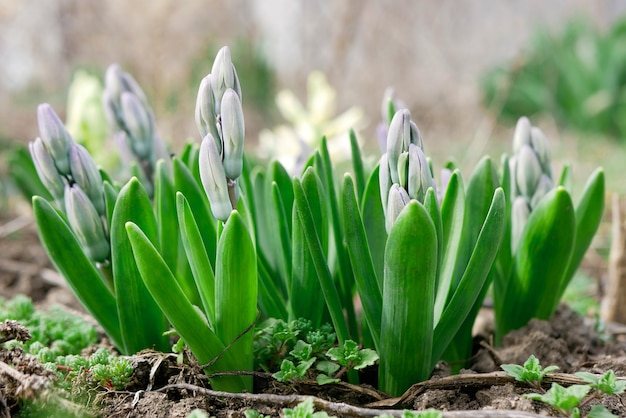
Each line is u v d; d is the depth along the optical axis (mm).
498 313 664
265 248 654
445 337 584
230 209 570
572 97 2361
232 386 587
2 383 562
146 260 549
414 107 2676
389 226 558
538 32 2502
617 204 763
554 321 671
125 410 575
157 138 685
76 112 979
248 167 654
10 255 977
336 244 612
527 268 639
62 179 612
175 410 574
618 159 1811
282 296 647
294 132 1037
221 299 565
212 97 565
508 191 641
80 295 612
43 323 671
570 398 541
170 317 564
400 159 554
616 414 567
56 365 603
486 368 642
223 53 562
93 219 606
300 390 591
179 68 2240
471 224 611
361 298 583
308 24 2721
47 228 594
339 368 599
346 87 2660
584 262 1069
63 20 2545
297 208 579
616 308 763
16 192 1229
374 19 2619
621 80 2270
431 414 531
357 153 632
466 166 1652
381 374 588
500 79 2422
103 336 689
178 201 562
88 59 2496
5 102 2637
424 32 2729
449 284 585
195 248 567
